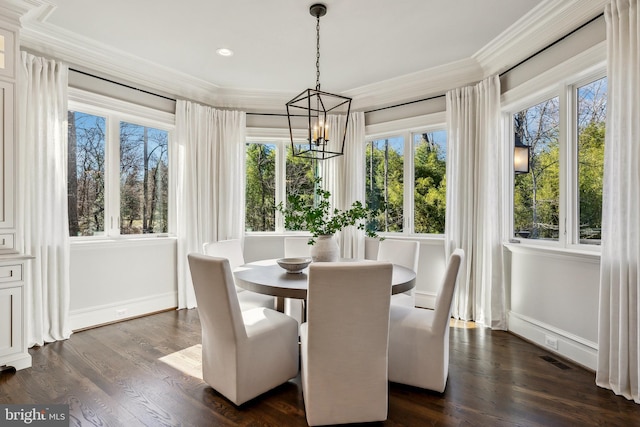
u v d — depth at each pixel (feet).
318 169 15.26
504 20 8.99
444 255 12.56
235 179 14.23
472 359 8.41
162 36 9.88
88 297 10.74
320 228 8.56
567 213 8.69
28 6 8.26
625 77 6.61
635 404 6.39
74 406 6.34
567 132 8.69
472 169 11.45
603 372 7.00
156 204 12.87
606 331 6.97
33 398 6.61
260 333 6.56
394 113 13.79
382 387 5.69
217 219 13.96
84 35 9.79
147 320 11.52
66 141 9.85
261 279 7.34
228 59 11.35
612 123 6.85
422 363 6.79
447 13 8.68
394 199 14.10
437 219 13.11
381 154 14.44
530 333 9.58
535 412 6.15
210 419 5.97
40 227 9.27
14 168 7.84
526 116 10.26
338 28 9.41
